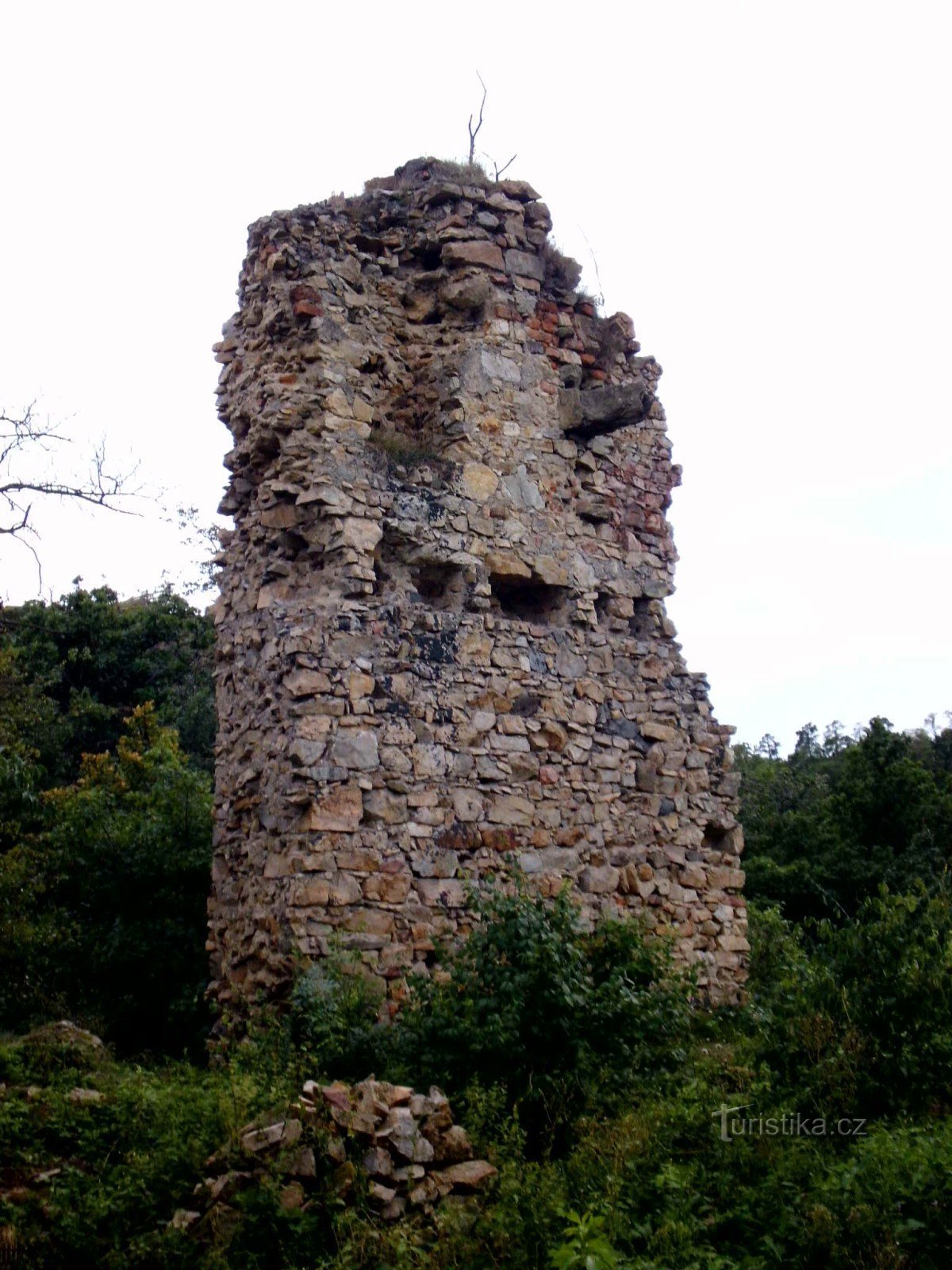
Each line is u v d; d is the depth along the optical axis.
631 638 14.10
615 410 14.02
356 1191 7.88
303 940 10.91
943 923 10.53
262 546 12.74
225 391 13.66
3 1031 12.09
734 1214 8.12
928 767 31.42
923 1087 9.57
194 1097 8.89
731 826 14.34
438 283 13.91
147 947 14.30
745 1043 10.86
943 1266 7.59
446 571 12.98
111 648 30.52
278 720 11.77
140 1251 7.45
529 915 10.38
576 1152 8.83
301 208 13.26
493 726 12.52
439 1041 9.78
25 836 15.88
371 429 13.00
